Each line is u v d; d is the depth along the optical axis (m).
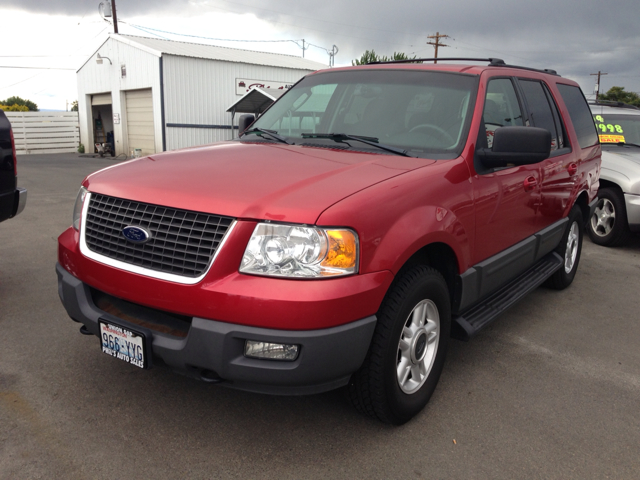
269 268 2.09
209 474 2.25
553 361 3.55
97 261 2.45
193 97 21.94
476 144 2.99
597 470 2.42
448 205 2.65
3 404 2.69
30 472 2.20
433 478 2.30
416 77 3.40
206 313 2.12
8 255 5.32
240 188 2.27
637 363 3.58
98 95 26.16
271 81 24.39
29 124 26.02
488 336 3.94
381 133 3.14
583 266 6.02
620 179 6.68
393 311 2.37
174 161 2.76
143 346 2.28
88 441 2.43
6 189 3.93
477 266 3.02
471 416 2.82
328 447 2.48
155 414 2.67
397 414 2.58
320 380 2.18
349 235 2.13
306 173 2.45
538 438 2.64
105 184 2.59
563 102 4.52
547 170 3.86
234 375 2.13
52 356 3.23
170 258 2.25
